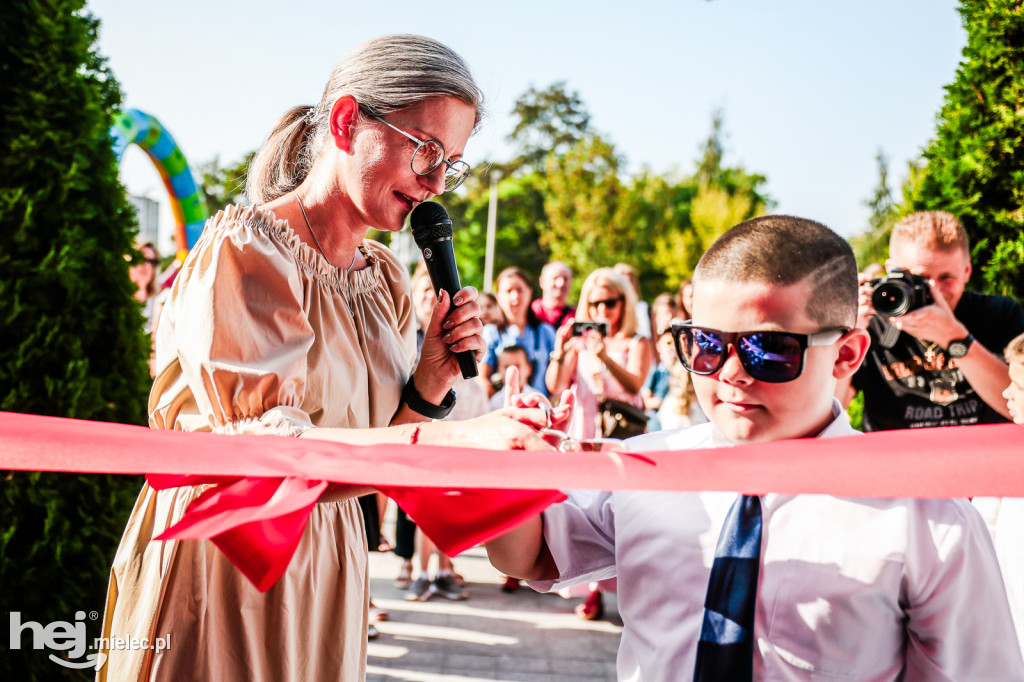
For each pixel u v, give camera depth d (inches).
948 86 139.9
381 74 62.2
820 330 49.0
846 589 47.7
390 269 75.1
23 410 106.8
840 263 49.7
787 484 39.5
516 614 179.9
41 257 110.1
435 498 42.8
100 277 117.0
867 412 124.3
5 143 107.2
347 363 64.8
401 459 41.0
